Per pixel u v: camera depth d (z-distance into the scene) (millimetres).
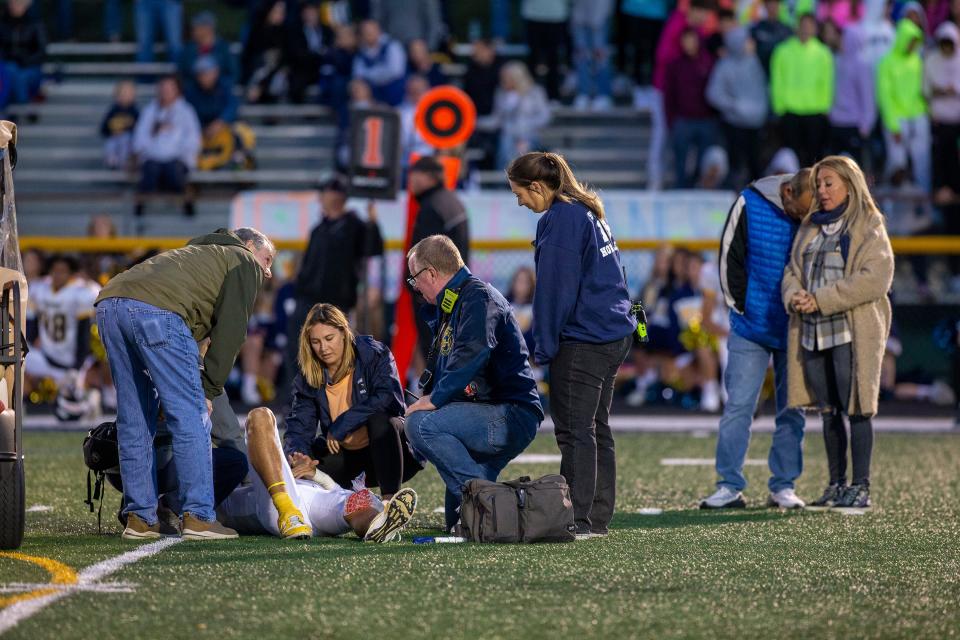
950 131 57062
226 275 21000
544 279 20922
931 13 62219
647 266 51688
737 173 57125
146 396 21156
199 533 21078
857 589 17625
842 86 57688
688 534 22188
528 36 65000
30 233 57031
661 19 65750
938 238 50375
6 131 20141
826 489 26469
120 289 20625
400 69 60344
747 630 15281
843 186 25203
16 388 19625
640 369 50281
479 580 17703
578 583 17641
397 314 38594
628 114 65500
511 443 21766
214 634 14758
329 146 65125
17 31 67688
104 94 68812
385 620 15438
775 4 57594
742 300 26203
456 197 36250
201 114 61188
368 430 22656
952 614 16266
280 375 49969
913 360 51438
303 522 21250
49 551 19750
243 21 87812
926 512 25281
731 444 26250
